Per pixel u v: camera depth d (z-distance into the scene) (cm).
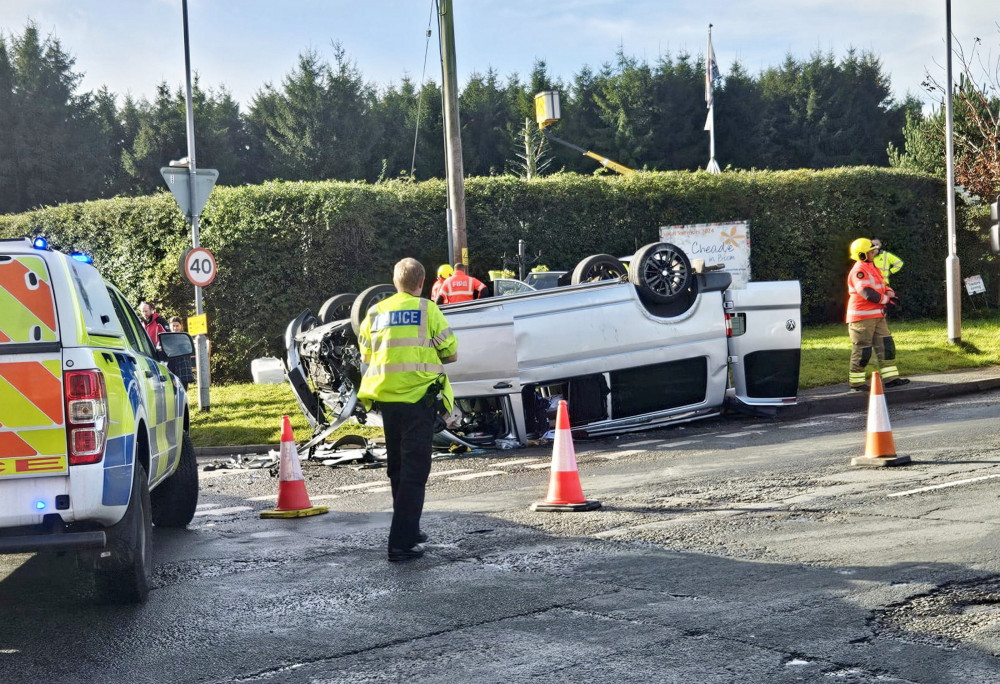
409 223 2291
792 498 801
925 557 599
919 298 2784
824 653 448
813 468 939
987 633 468
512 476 1027
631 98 6219
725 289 1327
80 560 577
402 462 685
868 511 735
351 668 459
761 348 1349
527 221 2442
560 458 816
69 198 6022
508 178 2441
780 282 1359
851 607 512
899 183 2738
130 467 554
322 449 1235
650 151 6247
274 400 1691
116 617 565
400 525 670
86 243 2286
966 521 686
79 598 616
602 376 1255
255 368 1341
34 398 514
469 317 1199
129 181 6291
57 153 5978
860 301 1529
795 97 6291
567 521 765
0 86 6022
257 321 2177
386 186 2322
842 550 627
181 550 745
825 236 2681
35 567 722
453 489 965
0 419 512
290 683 444
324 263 2205
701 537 684
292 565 674
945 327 2405
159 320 2008
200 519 883
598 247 2495
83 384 520
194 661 480
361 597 581
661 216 2542
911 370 1725
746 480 898
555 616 521
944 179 2805
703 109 6291
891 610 505
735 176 2622
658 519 752
